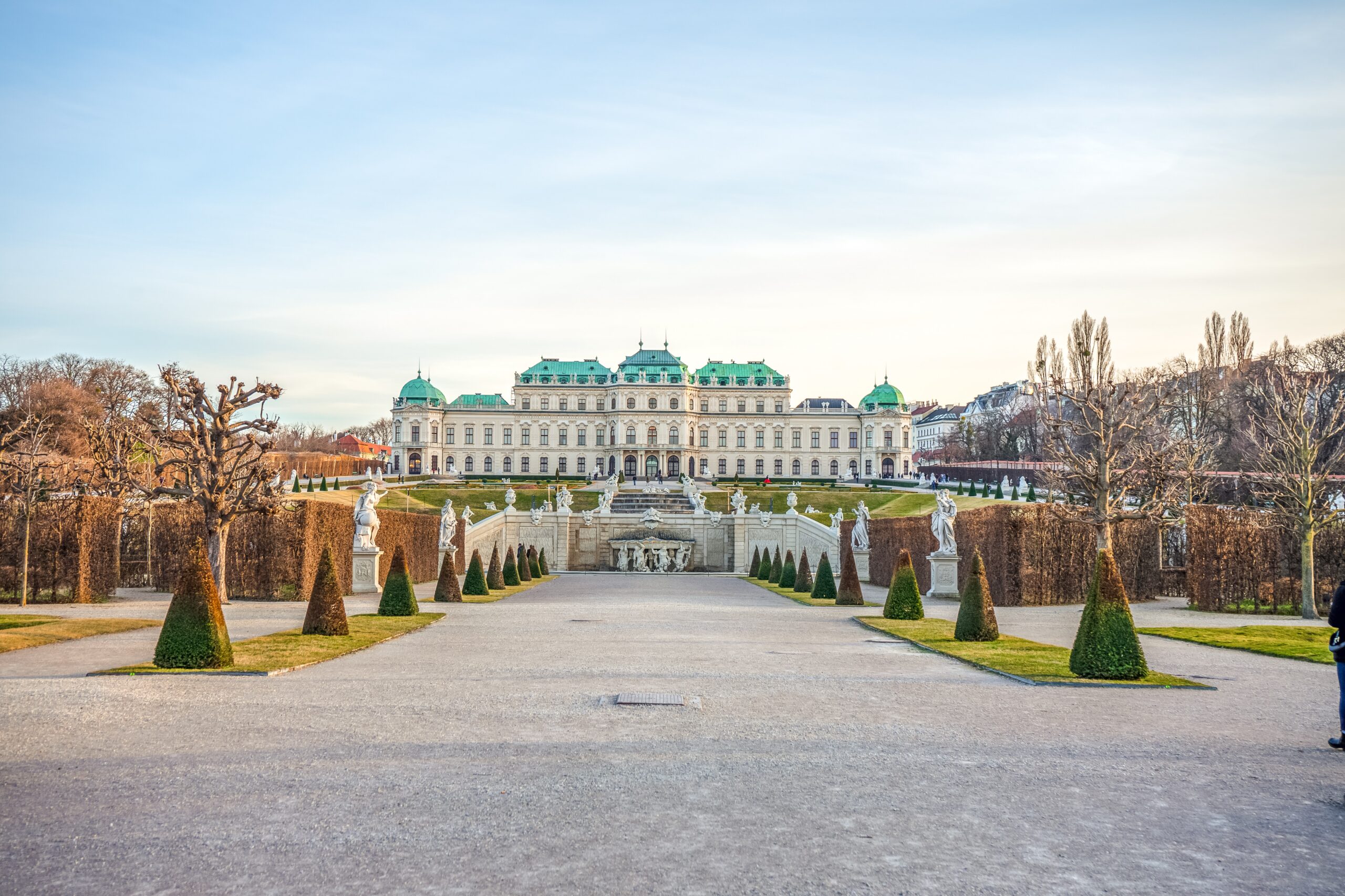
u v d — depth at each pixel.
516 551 86.56
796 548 86.94
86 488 57.84
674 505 115.94
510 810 11.12
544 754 13.73
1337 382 81.81
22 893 8.70
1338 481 58.91
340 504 50.81
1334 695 19.27
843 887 9.00
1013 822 10.95
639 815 10.98
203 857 9.62
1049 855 9.92
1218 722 16.41
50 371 106.50
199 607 21.20
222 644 21.36
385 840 10.10
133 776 12.38
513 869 9.34
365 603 42.47
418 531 63.62
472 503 116.81
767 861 9.63
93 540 42.50
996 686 19.84
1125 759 13.75
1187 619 37.84
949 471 165.75
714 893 8.83
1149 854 10.01
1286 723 16.39
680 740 14.66
